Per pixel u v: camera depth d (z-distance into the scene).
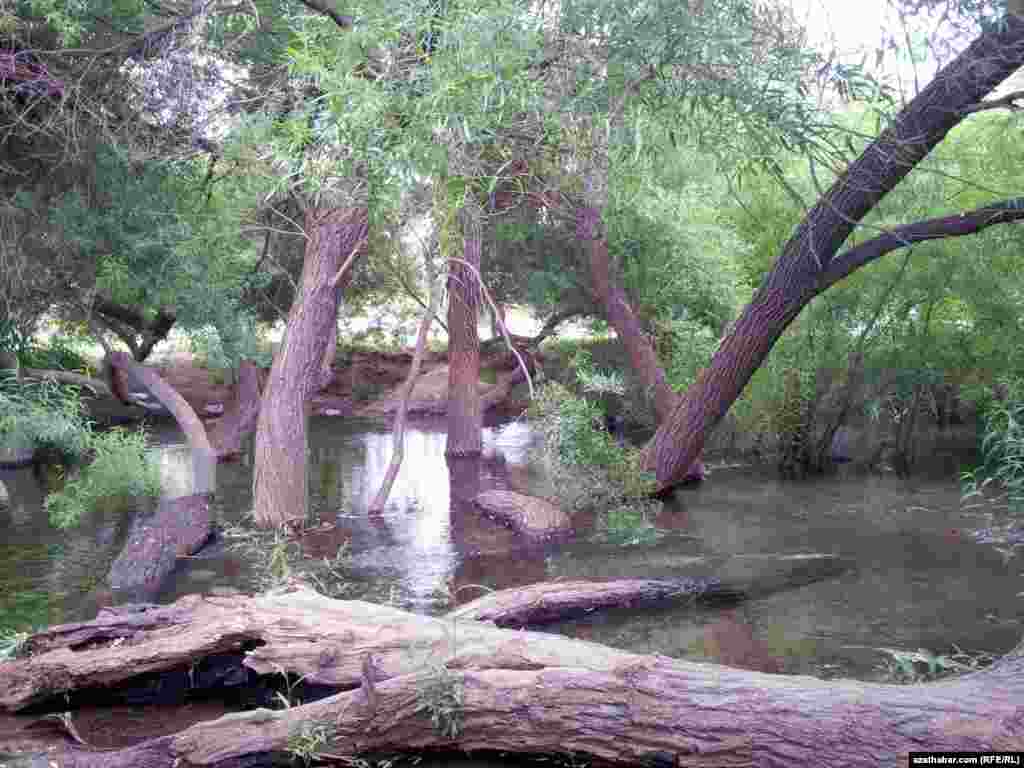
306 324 10.76
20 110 9.60
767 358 13.73
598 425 12.52
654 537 9.56
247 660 5.42
